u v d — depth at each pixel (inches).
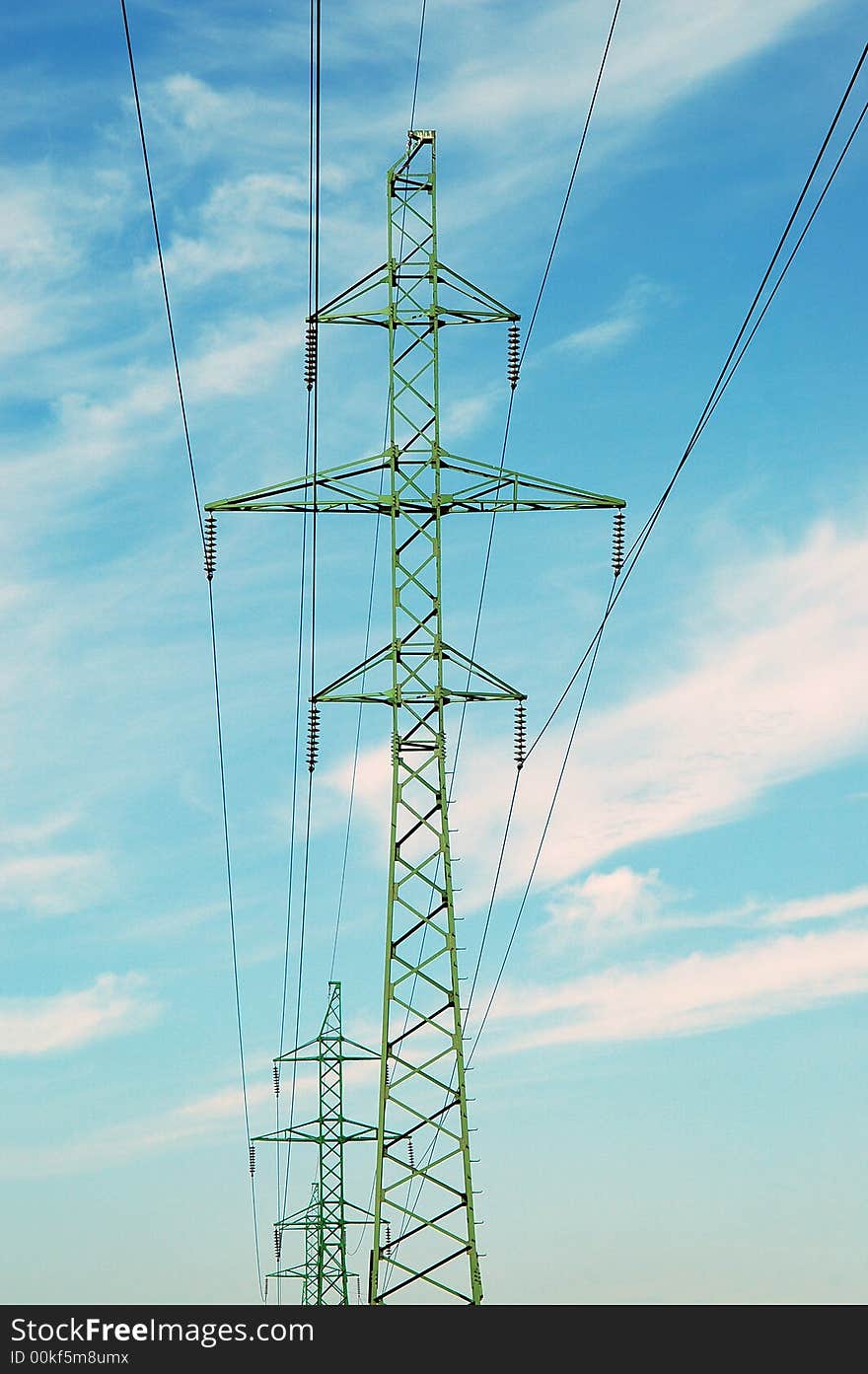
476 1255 1667.1
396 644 1876.2
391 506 1888.5
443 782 1840.6
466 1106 1718.8
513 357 1911.9
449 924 1786.4
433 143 1975.9
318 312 1920.5
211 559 1862.7
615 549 1870.1
